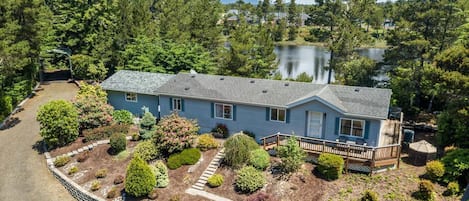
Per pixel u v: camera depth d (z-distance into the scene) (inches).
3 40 1167.6
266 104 986.1
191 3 2664.9
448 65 882.8
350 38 1797.5
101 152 997.8
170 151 927.7
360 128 901.2
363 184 791.1
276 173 845.2
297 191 781.9
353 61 1622.8
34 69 1690.5
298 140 899.4
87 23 1892.2
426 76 1007.6
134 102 1256.8
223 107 1066.7
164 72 1644.9
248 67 1578.5
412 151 920.9
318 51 3577.8
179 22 2146.9
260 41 1681.8
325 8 2021.4
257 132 1041.5
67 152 1019.9
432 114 1275.8
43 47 1700.3
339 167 800.3
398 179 799.1
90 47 1905.8
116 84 1279.5
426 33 1284.4
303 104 944.3
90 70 1740.9
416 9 1289.4
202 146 971.3
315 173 837.8
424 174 815.7
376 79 1644.9
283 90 1043.3
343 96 965.2
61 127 1019.9
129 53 1760.6
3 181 903.1
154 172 838.5
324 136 948.6
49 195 855.7
